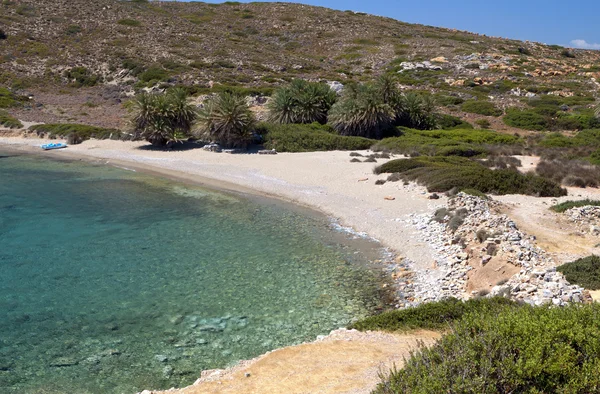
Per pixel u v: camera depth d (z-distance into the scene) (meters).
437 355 6.93
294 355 10.22
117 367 10.45
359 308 13.60
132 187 28.50
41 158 37.56
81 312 12.96
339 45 97.19
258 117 50.00
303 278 15.62
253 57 81.25
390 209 23.08
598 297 12.52
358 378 8.94
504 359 6.23
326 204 24.48
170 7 113.75
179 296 14.08
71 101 60.06
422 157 32.56
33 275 15.34
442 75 75.12
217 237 19.59
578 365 6.31
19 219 21.44
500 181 25.36
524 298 12.81
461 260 16.62
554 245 17.28
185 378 10.07
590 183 27.33
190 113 41.16
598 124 50.38
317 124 46.00
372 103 44.19
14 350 11.04
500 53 91.00
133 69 69.25
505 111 57.28
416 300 14.09
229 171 32.41
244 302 13.79
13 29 80.19
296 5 125.81
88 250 17.72
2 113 51.44
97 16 93.25
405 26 117.31
